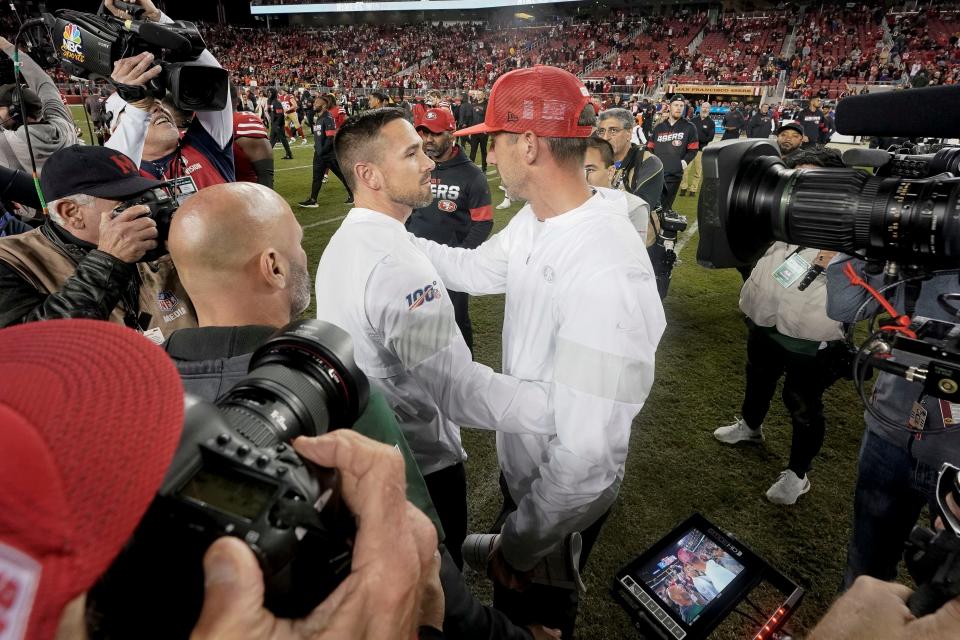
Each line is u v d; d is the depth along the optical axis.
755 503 2.56
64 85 18.58
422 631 0.66
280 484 0.46
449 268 1.95
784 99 21.19
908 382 1.39
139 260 1.36
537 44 34.75
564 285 1.38
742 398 3.41
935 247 0.87
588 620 2.03
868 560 1.59
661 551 1.49
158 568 0.39
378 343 1.49
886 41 26.02
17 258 1.45
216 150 2.55
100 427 0.25
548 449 1.39
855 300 1.48
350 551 0.48
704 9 33.62
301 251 1.00
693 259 5.99
